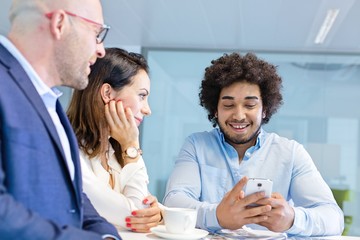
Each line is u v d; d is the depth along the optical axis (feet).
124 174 4.58
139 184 4.52
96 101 4.63
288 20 12.74
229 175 5.49
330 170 15.89
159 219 4.21
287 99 16.20
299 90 16.21
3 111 2.52
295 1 11.21
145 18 13.08
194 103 16.66
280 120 16.15
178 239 3.64
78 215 2.96
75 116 4.66
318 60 16.22
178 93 16.74
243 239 3.85
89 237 2.53
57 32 2.95
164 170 16.62
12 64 2.75
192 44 16.06
